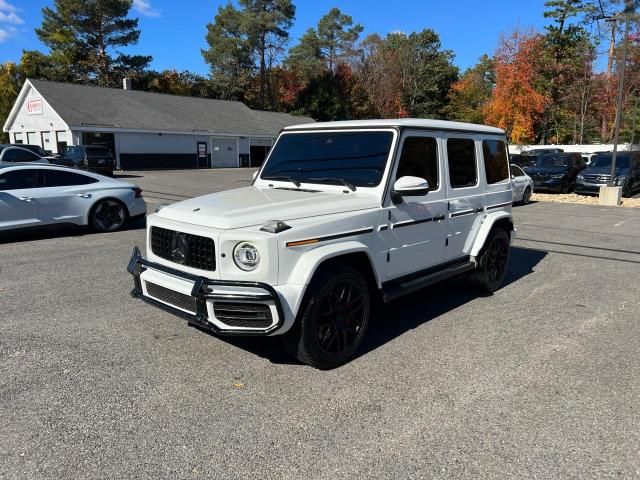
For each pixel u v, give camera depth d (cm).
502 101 3272
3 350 423
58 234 966
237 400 345
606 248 892
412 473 271
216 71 5831
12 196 860
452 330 484
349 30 6088
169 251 393
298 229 360
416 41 6488
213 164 3794
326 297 380
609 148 3123
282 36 5506
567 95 3794
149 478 264
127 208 1016
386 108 5809
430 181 483
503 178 622
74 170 966
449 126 509
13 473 266
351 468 274
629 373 393
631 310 548
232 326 355
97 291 592
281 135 520
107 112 3322
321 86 5244
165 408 334
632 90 3509
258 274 347
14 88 4781
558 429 314
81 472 268
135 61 5241
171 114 3709
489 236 584
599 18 3130
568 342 455
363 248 400
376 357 420
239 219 363
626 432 312
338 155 466
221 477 266
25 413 325
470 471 273
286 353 424
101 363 400
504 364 407
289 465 276
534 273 712
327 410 334
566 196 1834
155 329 474
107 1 4778
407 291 450
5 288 602
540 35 3272
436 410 335
